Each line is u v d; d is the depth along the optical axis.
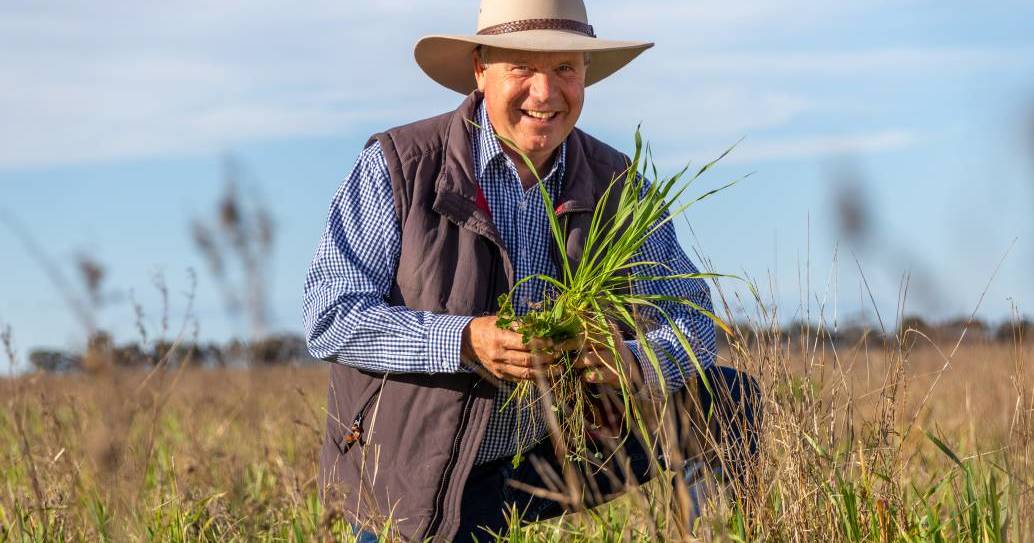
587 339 3.12
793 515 3.04
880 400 3.30
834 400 3.24
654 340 3.35
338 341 3.32
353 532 3.42
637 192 3.32
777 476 3.12
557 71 3.44
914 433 4.32
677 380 3.34
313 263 3.49
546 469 3.44
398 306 3.36
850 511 3.11
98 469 2.79
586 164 3.64
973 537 3.14
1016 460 3.07
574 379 3.23
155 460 4.91
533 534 3.58
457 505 3.29
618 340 3.17
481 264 3.37
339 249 3.47
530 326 3.06
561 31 3.51
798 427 3.11
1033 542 2.78
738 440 3.36
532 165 3.32
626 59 4.02
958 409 5.55
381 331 3.24
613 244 3.42
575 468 3.46
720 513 3.10
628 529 3.32
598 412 3.31
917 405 3.94
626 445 3.48
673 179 3.23
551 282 3.31
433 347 3.18
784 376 3.18
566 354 3.15
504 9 3.54
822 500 3.12
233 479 4.43
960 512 3.29
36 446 4.48
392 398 3.35
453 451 3.29
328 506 3.20
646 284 3.52
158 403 3.10
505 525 3.47
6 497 3.84
